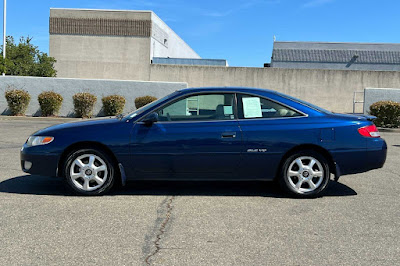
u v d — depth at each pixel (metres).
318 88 28.12
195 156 5.40
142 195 5.64
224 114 5.55
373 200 5.53
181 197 5.57
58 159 5.42
